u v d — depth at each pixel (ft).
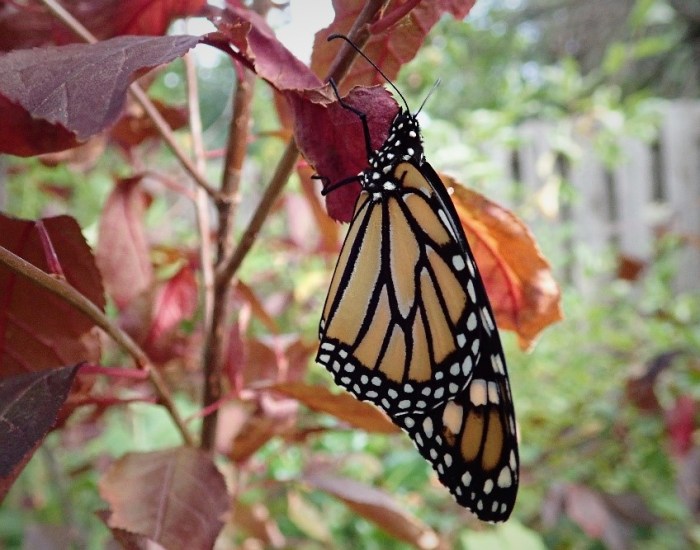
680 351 0.80
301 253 0.75
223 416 0.51
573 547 0.85
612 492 0.76
